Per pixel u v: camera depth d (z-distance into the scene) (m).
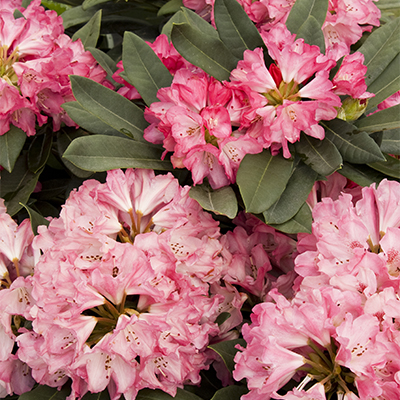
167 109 0.89
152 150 0.91
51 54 0.97
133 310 0.85
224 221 0.98
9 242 0.92
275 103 0.88
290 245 0.95
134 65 0.93
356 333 0.80
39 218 0.93
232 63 0.91
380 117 0.92
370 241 0.86
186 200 0.90
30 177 0.98
